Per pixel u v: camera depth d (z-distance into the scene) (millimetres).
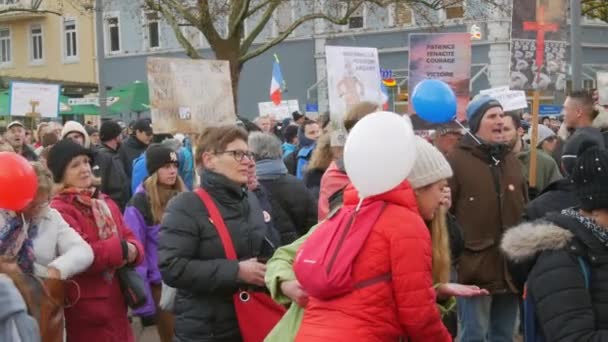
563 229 3568
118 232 5637
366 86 7766
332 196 5160
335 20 23594
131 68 42219
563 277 3500
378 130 3520
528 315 3852
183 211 4664
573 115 7168
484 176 5953
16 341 3590
